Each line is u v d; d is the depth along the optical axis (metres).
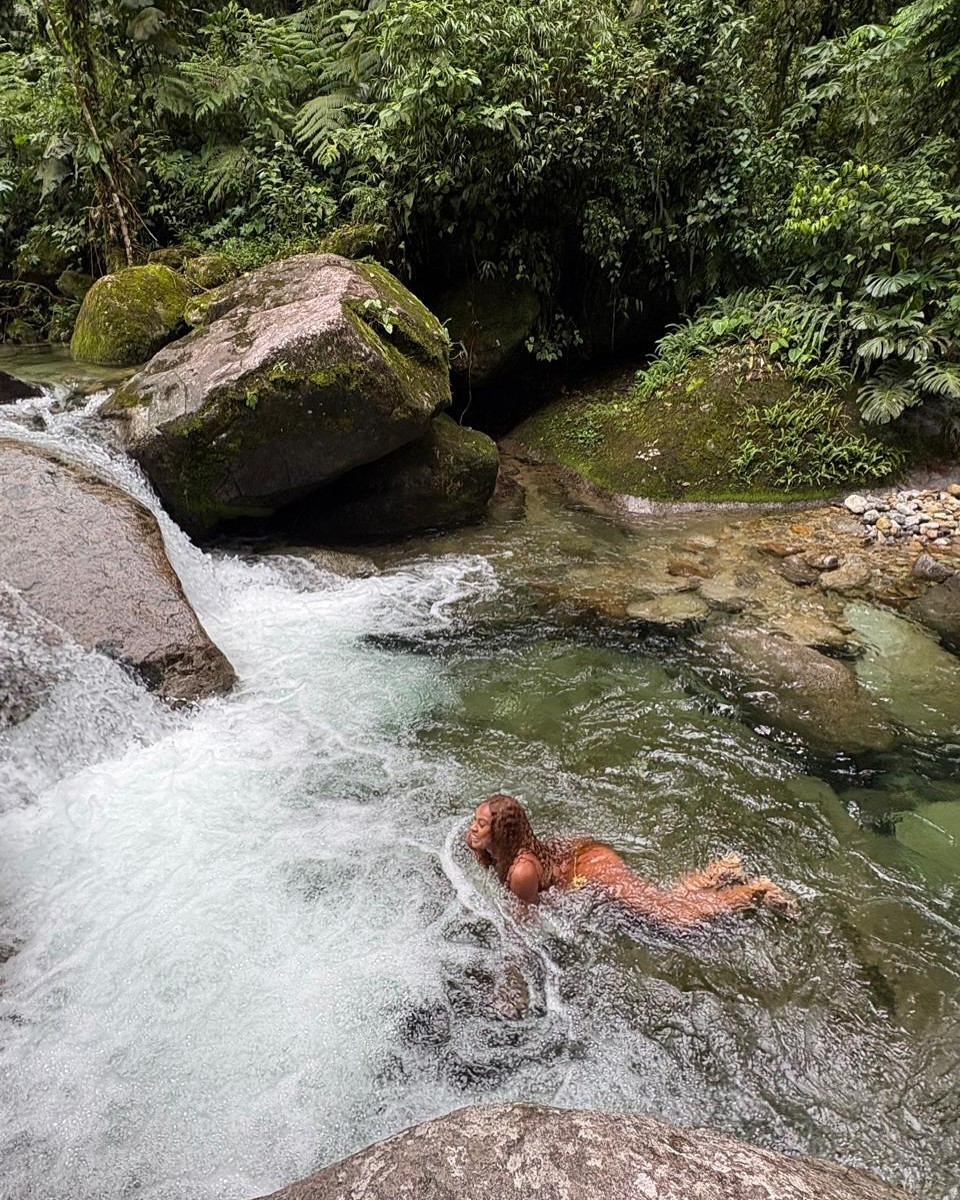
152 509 5.27
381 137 7.20
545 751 3.73
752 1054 2.38
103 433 5.57
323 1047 2.42
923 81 7.64
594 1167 1.49
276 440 5.29
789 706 3.99
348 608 5.09
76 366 7.00
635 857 3.11
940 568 5.26
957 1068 2.31
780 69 9.09
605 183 7.68
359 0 8.84
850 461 6.67
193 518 5.63
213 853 3.14
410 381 5.61
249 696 4.15
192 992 2.58
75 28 7.70
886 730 3.85
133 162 8.39
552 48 7.14
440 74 6.61
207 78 8.28
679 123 7.57
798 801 3.40
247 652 4.58
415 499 6.09
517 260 7.93
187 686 3.97
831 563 5.46
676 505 6.56
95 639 3.86
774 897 2.87
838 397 6.94
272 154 8.38
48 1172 2.10
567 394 8.48
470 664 4.45
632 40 7.60
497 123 6.65
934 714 3.97
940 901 2.90
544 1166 1.50
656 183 7.71
